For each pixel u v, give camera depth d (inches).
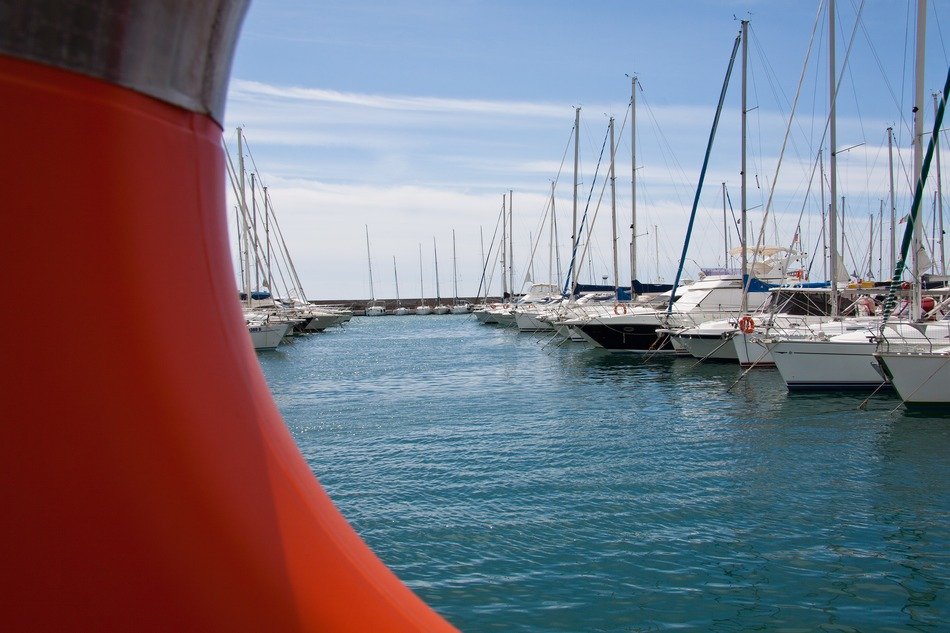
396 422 700.0
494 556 331.0
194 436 48.8
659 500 412.2
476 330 2423.7
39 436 43.5
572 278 1675.7
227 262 55.4
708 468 484.4
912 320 726.5
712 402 774.5
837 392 808.9
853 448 535.8
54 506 43.9
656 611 276.7
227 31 52.5
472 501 416.5
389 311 3811.5
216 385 51.4
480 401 831.7
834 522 371.6
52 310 43.6
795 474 464.4
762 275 1268.5
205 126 52.4
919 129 721.6
